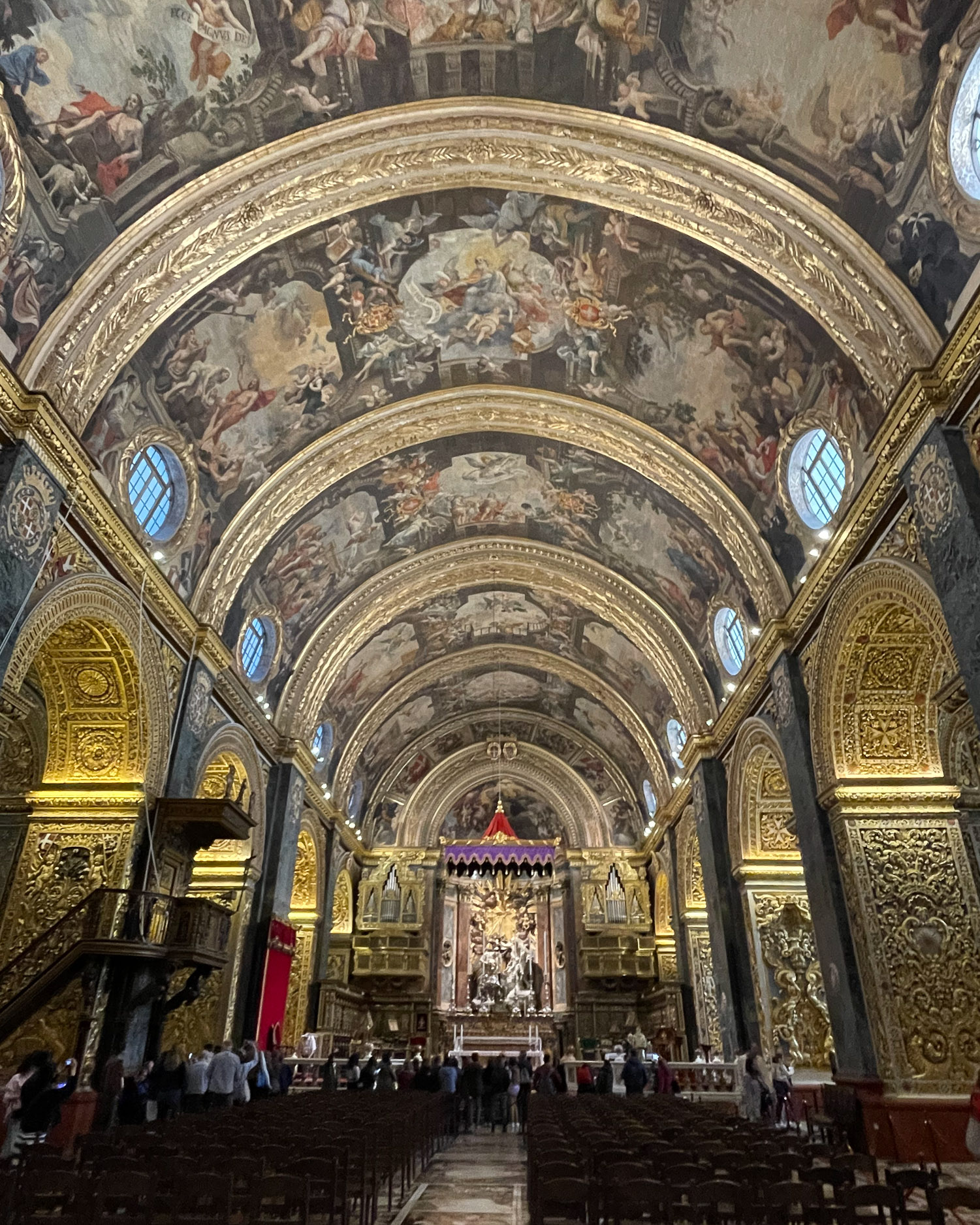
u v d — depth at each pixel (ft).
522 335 56.24
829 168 36.86
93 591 40.60
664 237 45.27
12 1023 36.91
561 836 111.65
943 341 33.94
